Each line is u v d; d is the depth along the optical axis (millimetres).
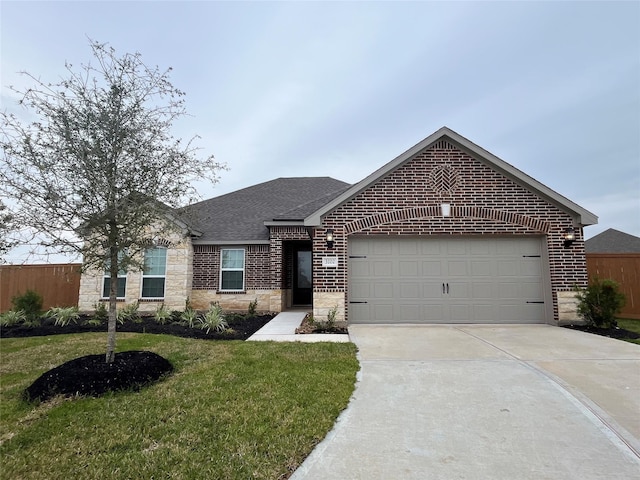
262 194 18297
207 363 6238
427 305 10164
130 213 5621
